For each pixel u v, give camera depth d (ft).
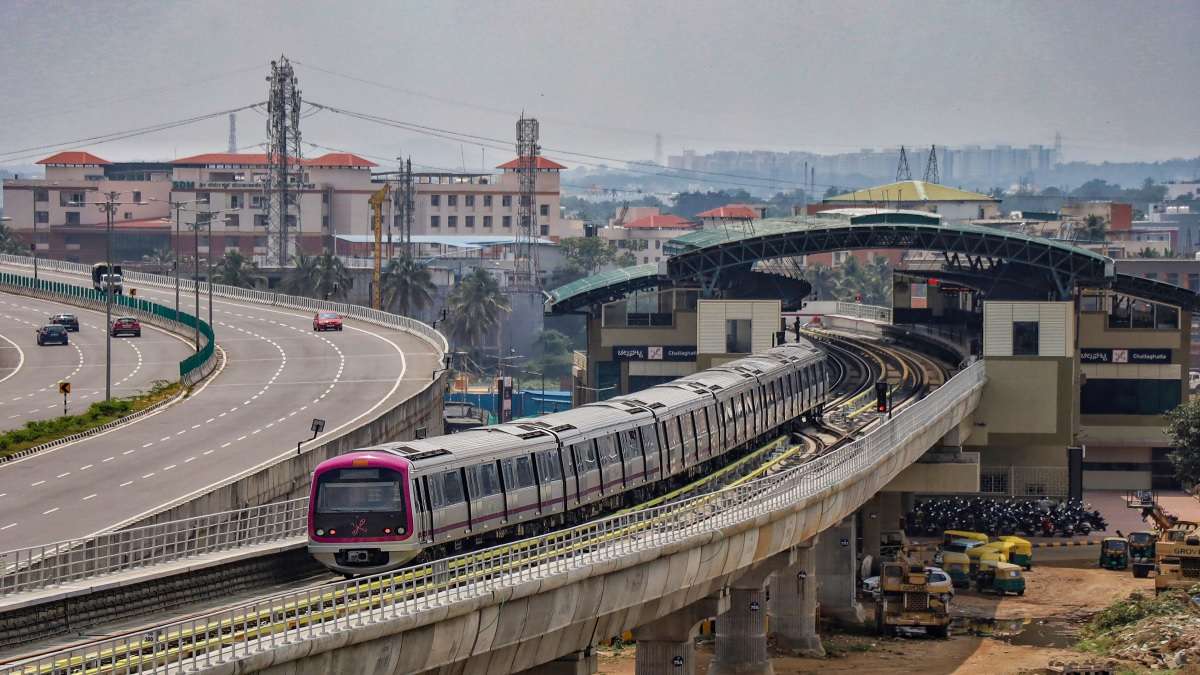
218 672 148.66
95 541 202.39
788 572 338.13
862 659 329.72
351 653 166.91
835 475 290.97
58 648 169.07
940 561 405.80
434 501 202.80
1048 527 458.09
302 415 392.27
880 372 495.41
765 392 337.93
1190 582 365.40
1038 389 472.03
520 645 201.57
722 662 309.01
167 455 328.08
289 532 229.86
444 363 490.49
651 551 221.46
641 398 280.72
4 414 404.98
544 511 228.63
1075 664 304.91
